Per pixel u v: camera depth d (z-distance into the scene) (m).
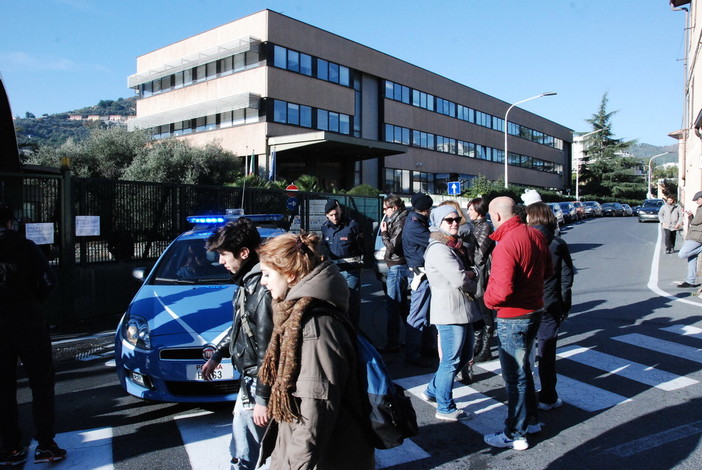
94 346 7.30
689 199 22.67
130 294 9.72
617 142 75.69
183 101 33.88
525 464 3.72
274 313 2.34
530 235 3.85
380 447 2.30
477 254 6.04
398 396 2.40
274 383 2.28
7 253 3.62
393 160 38.62
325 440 2.14
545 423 4.43
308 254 2.35
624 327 7.67
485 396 5.12
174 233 10.59
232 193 11.90
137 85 37.47
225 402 4.52
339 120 33.53
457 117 46.94
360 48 35.41
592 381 5.46
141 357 4.55
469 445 4.04
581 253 18.23
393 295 6.62
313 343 2.17
